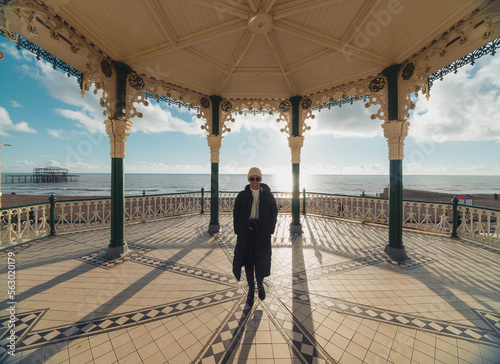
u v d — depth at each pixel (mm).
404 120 4262
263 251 2697
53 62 3691
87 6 2957
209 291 3041
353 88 5102
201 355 1952
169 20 3393
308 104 6062
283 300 2822
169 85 5277
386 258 4305
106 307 2641
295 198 6211
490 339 2150
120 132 4324
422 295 2961
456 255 4465
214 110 6094
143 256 4359
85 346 2037
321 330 2271
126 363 1859
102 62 3947
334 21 3438
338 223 7426
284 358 1920
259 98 6328
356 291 3059
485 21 2850
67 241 5234
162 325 2336
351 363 1862
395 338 2164
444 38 3352
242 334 2207
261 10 3227
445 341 2121
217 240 5465
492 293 3010
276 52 4344
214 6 3127
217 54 4461
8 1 2488
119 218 4359
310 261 4152
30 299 2793
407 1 2873
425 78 4156
